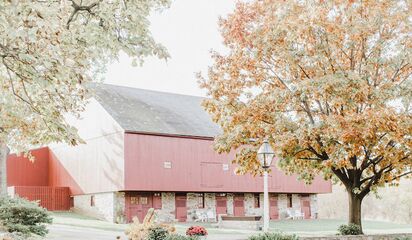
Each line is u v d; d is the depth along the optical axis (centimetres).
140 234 1584
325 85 1662
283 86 1922
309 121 1869
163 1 1223
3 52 905
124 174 3400
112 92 4103
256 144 1894
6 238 1519
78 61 1021
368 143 1706
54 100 1048
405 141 1653
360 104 1827
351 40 1791
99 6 1112
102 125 3709
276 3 1892
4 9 822
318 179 4722
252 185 4191
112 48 1109
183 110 4353
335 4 1814
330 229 3338
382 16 1781
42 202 3891
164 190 3591
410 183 6825
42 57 875
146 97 4344
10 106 1101
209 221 3919
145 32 1130
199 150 3872
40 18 854
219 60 2011
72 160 4044
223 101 1945
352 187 2006
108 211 3538
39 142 1183
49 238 1950
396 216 6725
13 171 4156
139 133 3525
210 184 3888
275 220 4288
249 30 1967
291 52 1794
